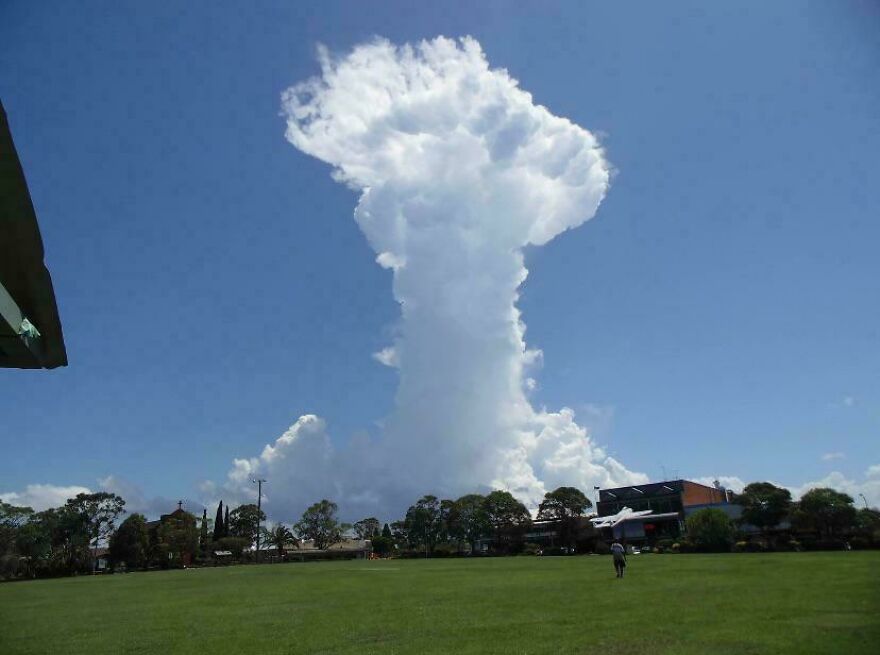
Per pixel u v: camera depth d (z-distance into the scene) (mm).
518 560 66938
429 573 45656
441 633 15469
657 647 12203
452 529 104250
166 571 81000
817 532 64500
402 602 23906
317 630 17031
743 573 29906
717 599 19578
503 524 96562
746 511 70375
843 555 43750
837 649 11258
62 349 10547
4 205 7855
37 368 10352
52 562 86875
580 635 14055
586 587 26641
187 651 14516
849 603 17156
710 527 66125
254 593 32188
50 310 9602
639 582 27750
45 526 86688
